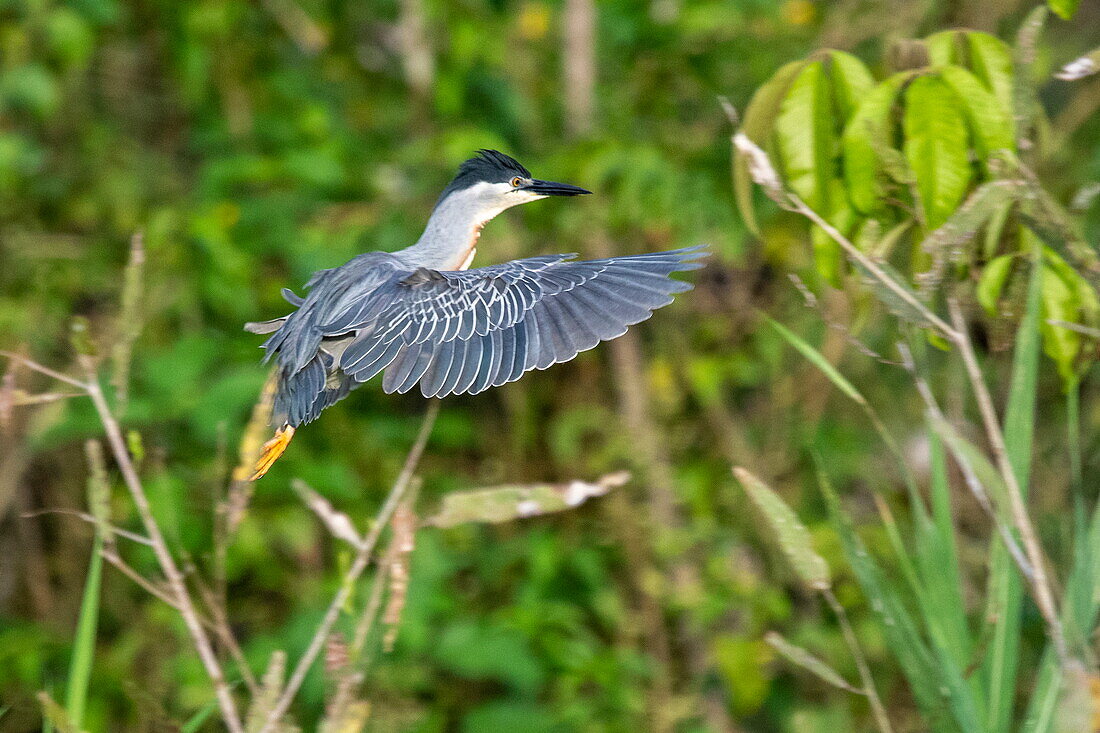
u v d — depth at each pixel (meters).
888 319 11.18
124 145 12.91
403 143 13.44
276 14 13.53
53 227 12.73
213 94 13.34
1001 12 10.95
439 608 10.34
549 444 12.56
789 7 12.26
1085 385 11.06
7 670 10.34
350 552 10.77
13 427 11.37
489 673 10.20
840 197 6.80
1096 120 11.84
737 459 11.79
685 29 12.31
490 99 13.36
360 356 6.24
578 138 12.30
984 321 7.28
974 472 5.75
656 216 11.43
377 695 9.87
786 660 11.10
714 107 12.39
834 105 6.90
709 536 11.22
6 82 11.92
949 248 5.91
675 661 11.84
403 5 13.46
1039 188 5.80
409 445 12.25
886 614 6.16
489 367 6.04
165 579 10.64
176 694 10.41
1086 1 11.82
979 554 10.77
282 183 12.27
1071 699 5.34
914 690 6.11
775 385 11.90
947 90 6.36
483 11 13.25
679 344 12.25
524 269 6.54
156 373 10.79
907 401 11.50
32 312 11.74
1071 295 6.55
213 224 11.53
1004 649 6.09
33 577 11.66
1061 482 10.68
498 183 8.01
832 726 10.26
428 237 7.97
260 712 5.67
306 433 11.80
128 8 13.20
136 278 6.21
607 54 13.23
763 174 6.00
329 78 13.73
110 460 11.48
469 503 5.80
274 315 12.12
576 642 10.47
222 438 6.52
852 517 11.54
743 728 11.41
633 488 12.19
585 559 11.27
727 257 11.54
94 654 10.91
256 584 11.39
